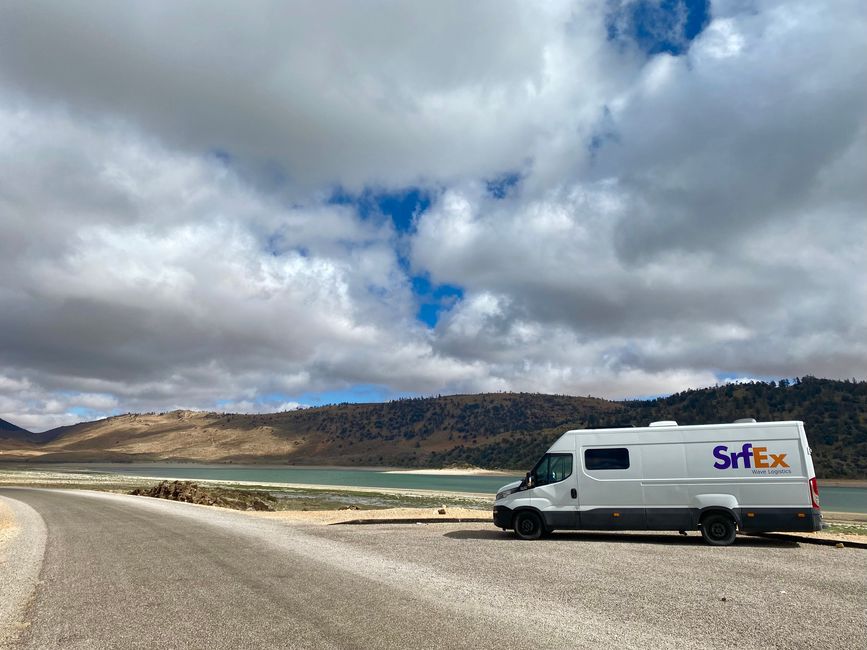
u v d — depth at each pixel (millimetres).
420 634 6324
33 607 7754
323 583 9156
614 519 14781
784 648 5922
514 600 7977
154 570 10461
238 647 5906
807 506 13578
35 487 64688
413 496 60938
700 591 8609
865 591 8664
